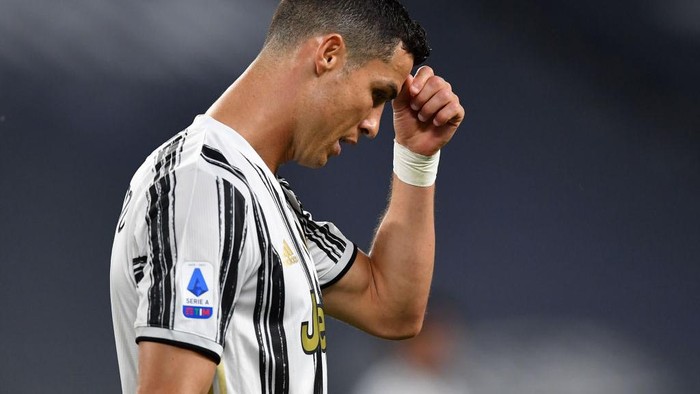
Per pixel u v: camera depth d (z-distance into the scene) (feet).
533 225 72.38
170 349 20.49
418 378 61.41
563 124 73.92
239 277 21.50
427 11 74.08
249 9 68.69
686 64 76.18
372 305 30.45
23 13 66.74
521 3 74.38
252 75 25.09
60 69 66.64
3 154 65.67
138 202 22.38
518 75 74.13
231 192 21.89
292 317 22.91
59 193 65.67
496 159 72.79
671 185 74.13
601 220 73.10
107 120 66.80
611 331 71.51
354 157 69.05
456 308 67.87
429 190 30.86
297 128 25.14
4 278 64.69
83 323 64.95
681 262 73.00
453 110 29.60
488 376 69.15
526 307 71.05
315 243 29.22
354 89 25.26
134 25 67.72
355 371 64.44
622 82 75.31
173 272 20.86
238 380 21.93
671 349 71.87
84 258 65.41
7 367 64.18
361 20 25.12
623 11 75.72
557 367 70.28
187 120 67.56
